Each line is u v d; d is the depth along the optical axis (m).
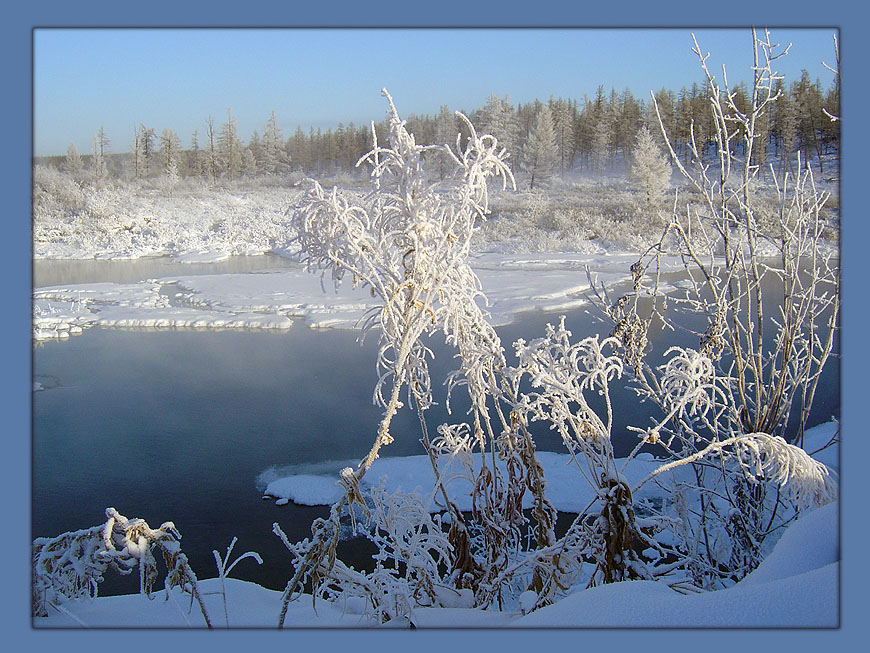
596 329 13.00
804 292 4.20
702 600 2.39
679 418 4.19
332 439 8.35
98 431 8.63
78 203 35.38
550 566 3.43
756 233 4.20
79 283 20.19
